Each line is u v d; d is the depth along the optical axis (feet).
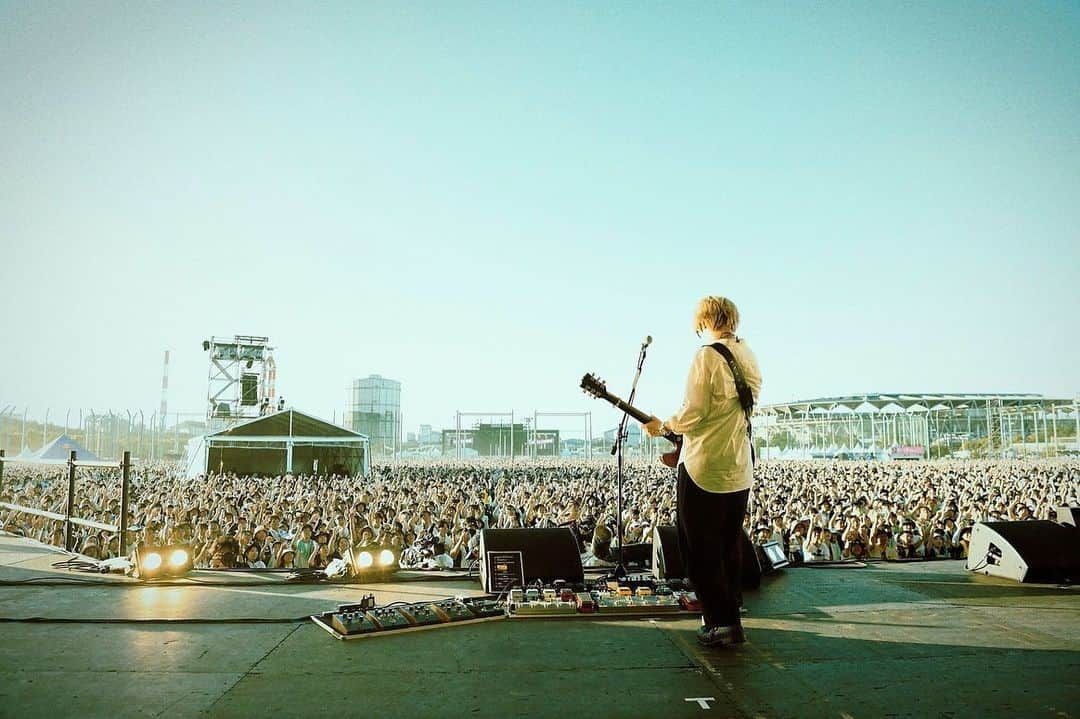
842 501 64.69
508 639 12.29
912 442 285.43
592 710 8.91
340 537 37.45
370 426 308.19
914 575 18.40
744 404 11.69
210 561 32.09
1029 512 47.09
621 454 16.84
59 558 21.63
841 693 9.52
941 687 9.74
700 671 10.50
